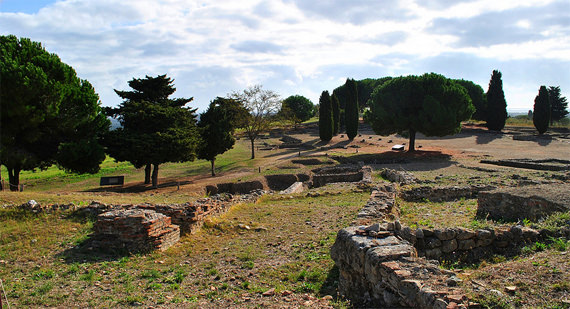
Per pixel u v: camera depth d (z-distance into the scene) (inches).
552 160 1336.1
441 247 348.8
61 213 553.3
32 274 360.5
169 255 429.4
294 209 688.4
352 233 328.2
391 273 252.2
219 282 344.8
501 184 816.9
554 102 3090.6
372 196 657.6
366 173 1162.6
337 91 3966.5
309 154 1948.8
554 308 204.4
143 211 470.6
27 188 1348.4
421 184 871.1
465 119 1706.4
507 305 206.2
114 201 645.3
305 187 1197.7
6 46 823.1
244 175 1435.8
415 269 253.4
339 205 706.2
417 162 1549.0
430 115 1611.7
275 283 338.0
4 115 756.0
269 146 2610.7
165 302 295.9
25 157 872.9
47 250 433.1
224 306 286.0
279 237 490.9
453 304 204.1
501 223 502.3
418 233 348.5
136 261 402.6
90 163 1027.9
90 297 305.3
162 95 1353.3
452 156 1665.8
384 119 1736.0
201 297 308.2
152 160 1146.0
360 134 2913.4
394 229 340.5
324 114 2485.2
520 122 3213.6
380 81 3983.8
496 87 2554.1
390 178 1143.0
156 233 446.9
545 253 306.2
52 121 888.3
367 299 275.3
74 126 955.3
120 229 434.9
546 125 2362.2
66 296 306.0
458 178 962.1
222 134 1494.8
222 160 2026.3
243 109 1929.1
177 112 1257.4
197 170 1749.5
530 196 502.3
